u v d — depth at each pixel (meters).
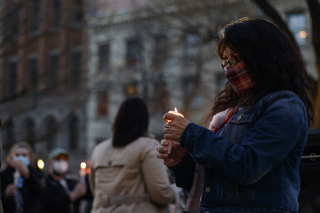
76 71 12.14
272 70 1.57
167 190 2.83
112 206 2.81
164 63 18.20
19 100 11.38
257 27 1.63
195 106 20.00
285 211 1.43
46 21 11.66
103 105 26.25
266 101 1.54
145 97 17.92
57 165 5.53
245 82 1.63
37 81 11.70
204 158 1.46
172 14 14.30
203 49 15.90
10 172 4.89
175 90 18.62
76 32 12.14
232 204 1.48
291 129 1.44
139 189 2.85
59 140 27.00
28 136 12.02
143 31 18.14
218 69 17.58
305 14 16.17
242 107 1.62
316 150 2.06
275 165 1.42
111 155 2.94
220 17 12.27
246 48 1.60
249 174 1.39
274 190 1.45
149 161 2.83
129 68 19.66
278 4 16.53
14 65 17.56
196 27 12.88
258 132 1.45
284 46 1.62
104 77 14.05
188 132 1.52
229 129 1.58
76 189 5.23
